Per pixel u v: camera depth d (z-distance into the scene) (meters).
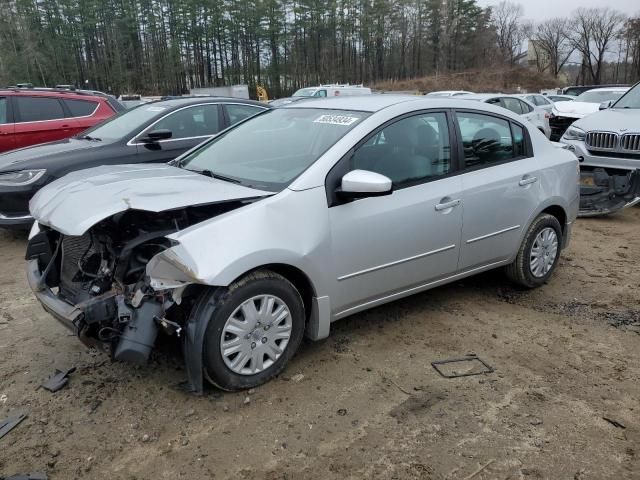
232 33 70.50
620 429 2.89
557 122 16.20
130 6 68.12
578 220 7.53
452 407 3.07
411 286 3.88
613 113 7.99
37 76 62.69
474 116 4.21
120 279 3.08
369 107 3.82
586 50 82.81
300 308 3.28
